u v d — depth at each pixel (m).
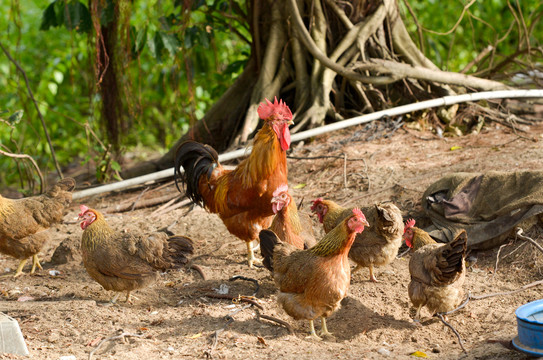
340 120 11.76
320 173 10.22
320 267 5.58
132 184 10.59
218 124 12.80
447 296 5.75
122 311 6.43
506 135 10.86
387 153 10.57
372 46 12.02
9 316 5.88
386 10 11.76
